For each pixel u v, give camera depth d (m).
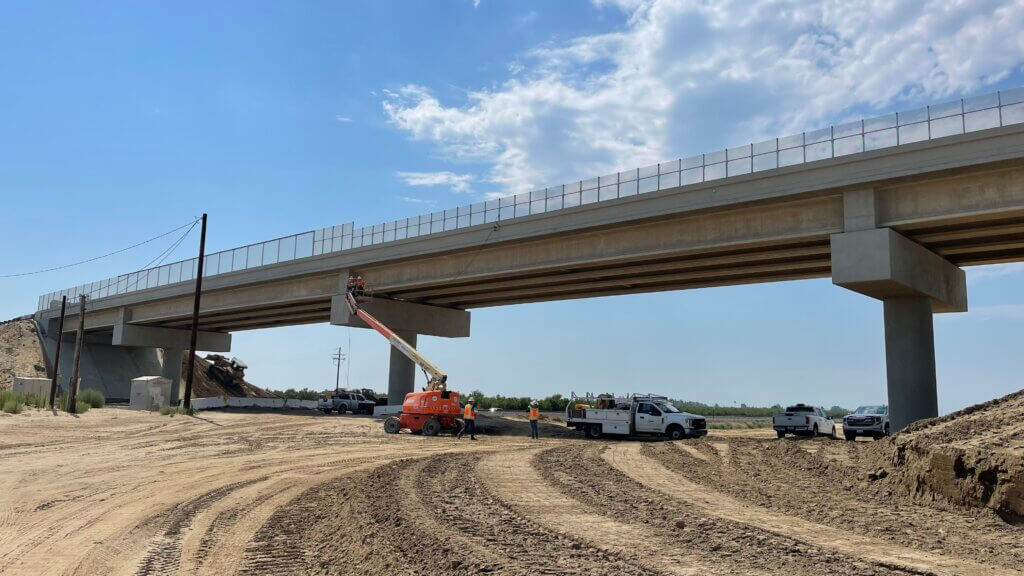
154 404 53.62
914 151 28.61
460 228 44.88
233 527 13.26
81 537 12.25
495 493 15.62
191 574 10.07
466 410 35.25
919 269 32.31
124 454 25.88
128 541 11.99
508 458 23.30
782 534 11.07
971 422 15.92
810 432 39.12
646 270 41.84
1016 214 27.80
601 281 46.78
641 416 37.53
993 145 26.92
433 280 48.19
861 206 30.34
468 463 21.67
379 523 12.47
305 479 19.66
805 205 32.53
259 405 69.25
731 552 9.94
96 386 83.12
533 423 36.12
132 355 91.81
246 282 60.25
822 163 30.81
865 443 28.17
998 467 12.70
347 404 63.44
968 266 38.47
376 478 18.14
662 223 36.94
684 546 10.34
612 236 38.97
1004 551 9.99
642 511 13.35
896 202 30.14
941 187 29.05
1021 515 11.97
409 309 55.56
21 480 19.17
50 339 88.19
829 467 19.48
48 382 55.50
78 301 83.94
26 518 13.95
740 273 41.88
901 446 16.64
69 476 20.03
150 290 71.38
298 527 13.34
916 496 14.42
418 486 16.64
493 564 9.35
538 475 18.78
